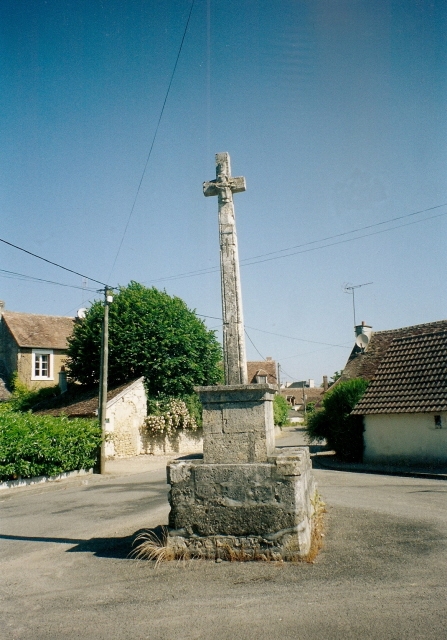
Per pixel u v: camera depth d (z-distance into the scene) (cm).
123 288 3161
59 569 645
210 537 649
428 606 468
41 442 1681
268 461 664
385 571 577
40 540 838
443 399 1827
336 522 870
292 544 625
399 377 2056
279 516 633
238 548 638
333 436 2175
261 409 683
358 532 785
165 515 996
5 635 449
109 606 508
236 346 738
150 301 3031
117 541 781
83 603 520
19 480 1630
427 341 2120
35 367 3384
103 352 2167
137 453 2708
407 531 783
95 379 3133
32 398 3159
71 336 3222
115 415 2616
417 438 1902
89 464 1992
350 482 1522
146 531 838
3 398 3156
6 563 691
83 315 3766
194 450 2988
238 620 459
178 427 2878
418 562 609
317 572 580
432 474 1633
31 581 602
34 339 3394
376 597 497
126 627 455
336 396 2195
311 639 415
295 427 5728
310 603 489
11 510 1230
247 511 642
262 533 634
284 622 450
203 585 554
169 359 2897
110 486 1670
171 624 457
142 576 595
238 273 769
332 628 433
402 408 1906
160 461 2531
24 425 1669
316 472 1859
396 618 446
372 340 3048
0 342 3559
